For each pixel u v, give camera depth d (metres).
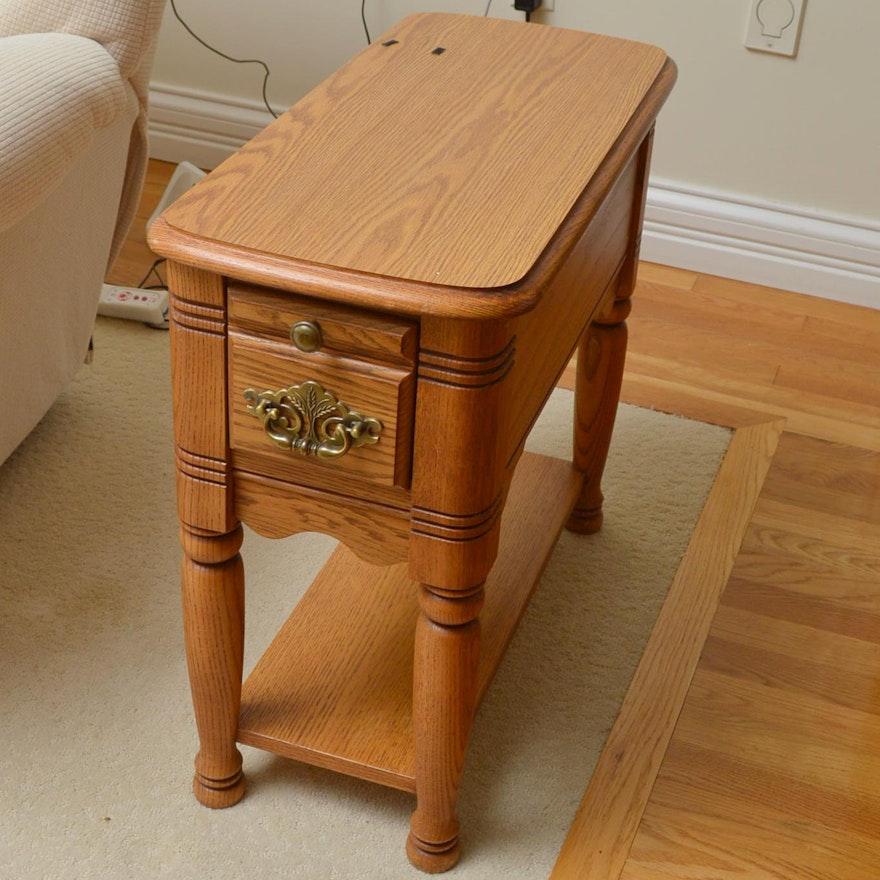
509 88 1.29
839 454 1.91
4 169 1.28
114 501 1.72
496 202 1.06
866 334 2.19
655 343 2.14
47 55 1.40
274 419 1.02
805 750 1.44
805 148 2.18
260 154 1.11
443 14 1.48
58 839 1.29
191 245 0.97
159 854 1.29
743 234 2.28
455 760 1.19
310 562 1.66
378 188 1.07
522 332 1.03
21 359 1.59
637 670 1.53
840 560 1.71
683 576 1.67
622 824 1.35
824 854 1.33
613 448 1.90
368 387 0.98
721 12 2.10
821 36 2.07
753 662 1.55
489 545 1.08
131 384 1.95
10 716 1.41
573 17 2.21
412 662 1.38
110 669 1.48
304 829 1.33
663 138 2.25
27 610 1.54
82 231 1.64
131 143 1.71
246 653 1.52
